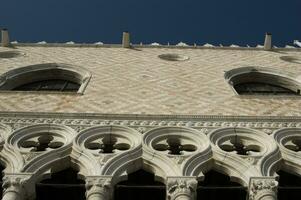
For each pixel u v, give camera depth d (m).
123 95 21.03
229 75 24.77
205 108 19.72
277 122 18.30
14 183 14.59
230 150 16.98
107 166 15.38
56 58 26.64
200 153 16.00
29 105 19.88
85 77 23.80
